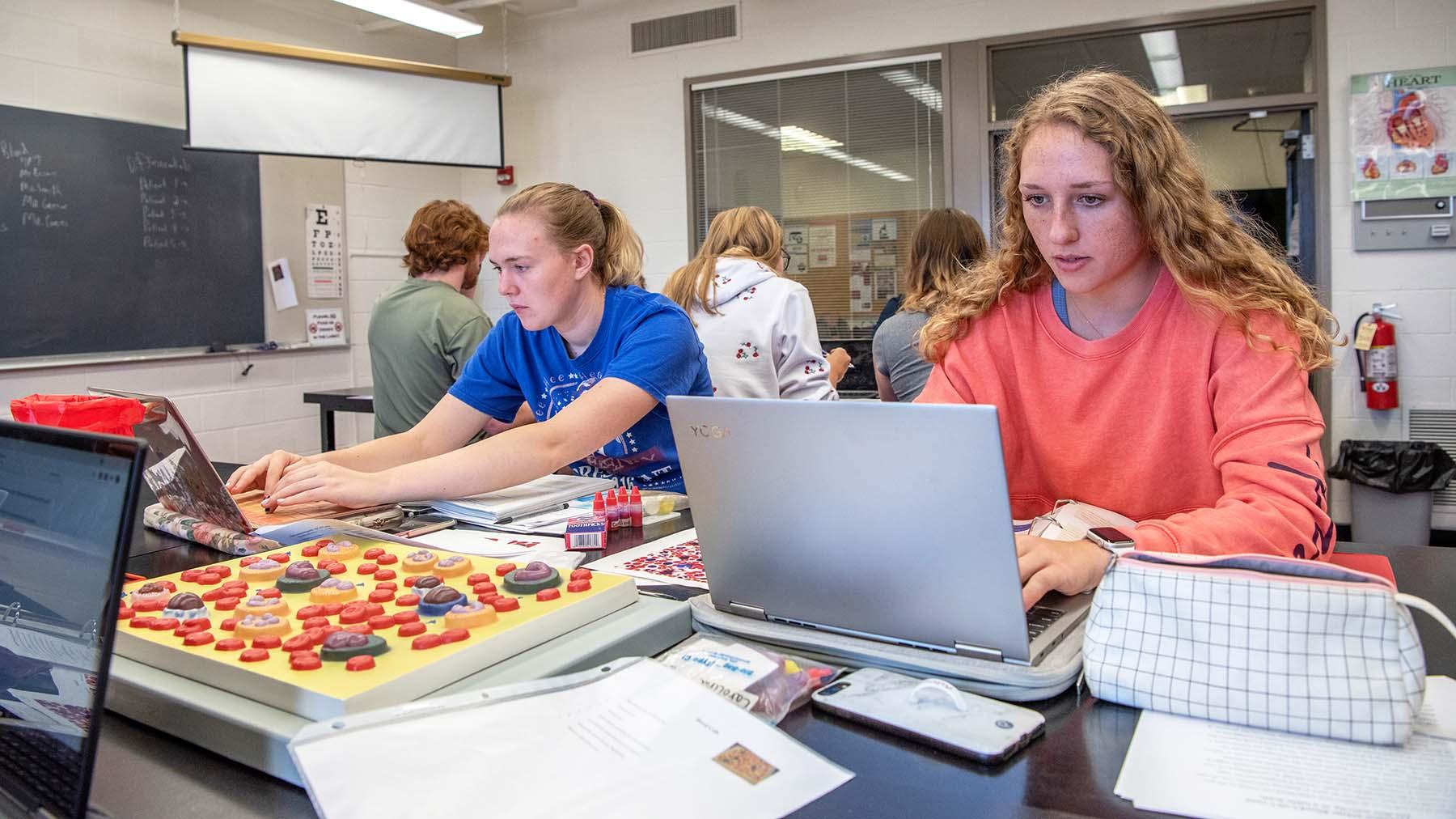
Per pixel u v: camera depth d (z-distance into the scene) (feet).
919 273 9.28
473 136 15.96
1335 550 4.03
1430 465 12.56
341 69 14.49
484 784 2.04
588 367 5.63
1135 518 4.05
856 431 2.58
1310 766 2.15
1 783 2.16
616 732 2.27
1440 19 12.39
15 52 12.55
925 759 2.27
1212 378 3.71
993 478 2.41
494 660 2.68
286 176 15.79
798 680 2.60
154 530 4.68
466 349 9.36
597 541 4.15
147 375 14.07
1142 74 13.96
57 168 12.95
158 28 14.16
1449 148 12.42
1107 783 2.13
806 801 2.07
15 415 4.73
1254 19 13.28
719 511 2.97
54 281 12.98
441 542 4.33
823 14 15.66
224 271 14.96
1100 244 3.54
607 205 5.77
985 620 2.60
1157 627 2.47
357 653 2.54
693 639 3.17
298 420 16.16
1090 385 4.00
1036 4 14.26
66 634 2.06
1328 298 13.17
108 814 2.12
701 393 5.83
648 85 17.17
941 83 14.98
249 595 3.15
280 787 2.24
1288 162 13.53
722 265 7.55
